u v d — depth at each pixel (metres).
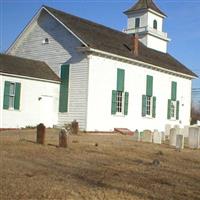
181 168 15.45
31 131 28.28
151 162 16.34
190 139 23.48
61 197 10.58
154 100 40.00
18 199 10.23
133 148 20.16
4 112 30.36
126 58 35.66
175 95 43.38
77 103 33.12
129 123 36.66
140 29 50.97
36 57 36.12
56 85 34.06
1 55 32.25
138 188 11.98
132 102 37.12
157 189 12.00
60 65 34.41
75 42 33.53
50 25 35.38
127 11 52.41
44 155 16.50
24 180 12.16
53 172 13.55
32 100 32.25
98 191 11.38
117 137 27.72
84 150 18.34
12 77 30.84
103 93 33.97
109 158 16.72
